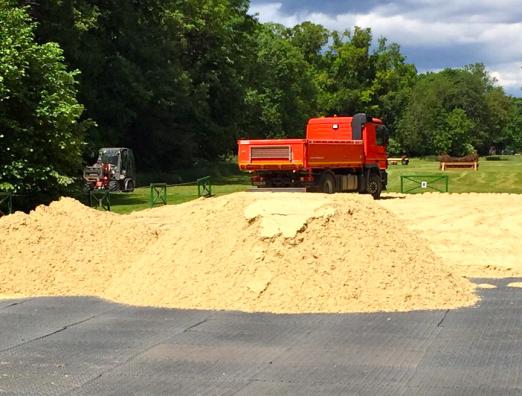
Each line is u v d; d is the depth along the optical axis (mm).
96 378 7008
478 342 8117
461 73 123188
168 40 56688
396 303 10031
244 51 70250
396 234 11430
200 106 61594
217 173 63531
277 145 27953
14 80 19828
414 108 114062
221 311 9914
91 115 47469
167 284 10891
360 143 31984
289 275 10344
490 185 43688
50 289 11898
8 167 19875
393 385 6641
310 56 115438
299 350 7883
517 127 148000
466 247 16953
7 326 9195
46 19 38469
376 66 117500
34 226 13430
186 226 12016
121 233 13242
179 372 7152
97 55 44656
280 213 11180
